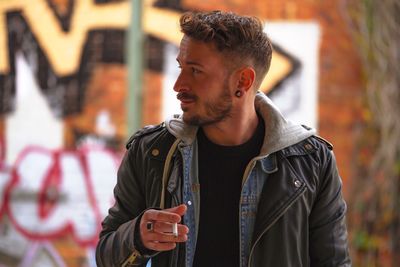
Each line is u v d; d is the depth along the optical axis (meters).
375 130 11.45
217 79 4.55
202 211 4.70
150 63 11.54
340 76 11.40
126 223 4.63
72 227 11.86
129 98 11.42
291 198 4.63
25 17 11.89
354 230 11.46
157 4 11.49
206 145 4.79
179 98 4.60
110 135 11.77
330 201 4.88
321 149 4.89
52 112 11.88
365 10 11.38
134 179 4.87
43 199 11.89
